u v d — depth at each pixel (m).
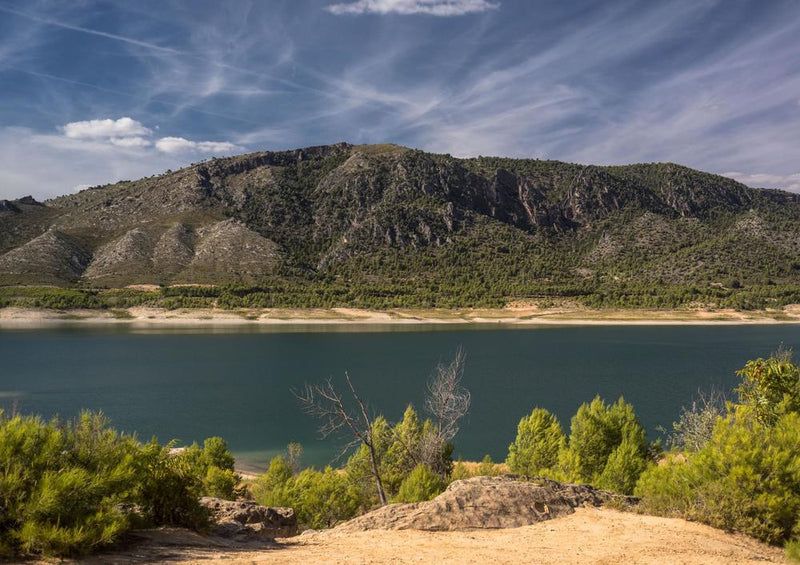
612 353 121.50
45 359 111.00
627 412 24.48
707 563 9.39
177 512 10.88
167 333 169.62
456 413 28.12
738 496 11.82
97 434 9.77
